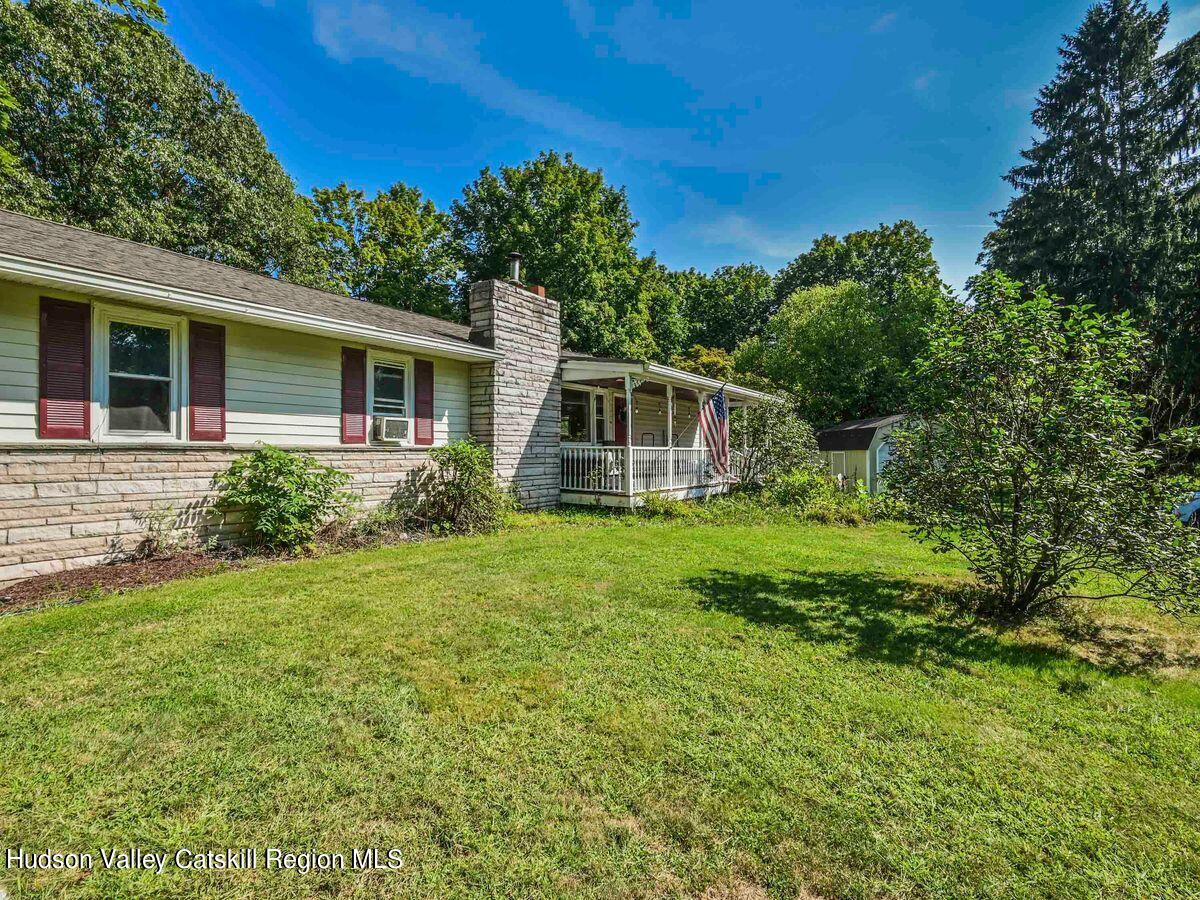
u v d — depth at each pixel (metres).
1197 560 3.88
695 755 2.44
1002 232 23.23
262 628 3.91
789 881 1.77
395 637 3.79
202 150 18.05
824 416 22.06
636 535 8.16
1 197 12.77
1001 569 4.53
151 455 5.89
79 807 2.05
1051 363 4.23
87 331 5.56
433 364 9.34
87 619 4.04
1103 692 3.17
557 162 23.20
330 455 7.63
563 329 22.56
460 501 8.70
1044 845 1.95
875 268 29.64
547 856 1.86
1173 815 2.12
